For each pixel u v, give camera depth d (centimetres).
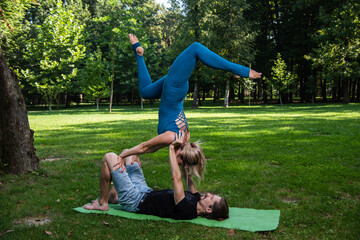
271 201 459
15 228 359
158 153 838
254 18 4184
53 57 3256
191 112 2600
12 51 3428
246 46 3297
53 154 832
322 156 746
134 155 427
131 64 3866
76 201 461
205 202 382
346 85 3381
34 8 4050
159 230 350
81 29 3244
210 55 358
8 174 579
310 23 3956
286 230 354
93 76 3105
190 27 3238
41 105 4694
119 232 348
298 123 1459
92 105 4675
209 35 3094
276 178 576
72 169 667
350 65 3091
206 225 357
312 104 3544
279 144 921
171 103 379
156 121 1745
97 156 804
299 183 541
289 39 4094
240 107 3403
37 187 532
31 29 3822
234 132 1188
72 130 1344
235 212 411
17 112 587
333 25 3200
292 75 3597
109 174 398
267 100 4828
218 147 890
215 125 1451
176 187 363
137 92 4184
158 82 403
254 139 1020
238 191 512
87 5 4291
